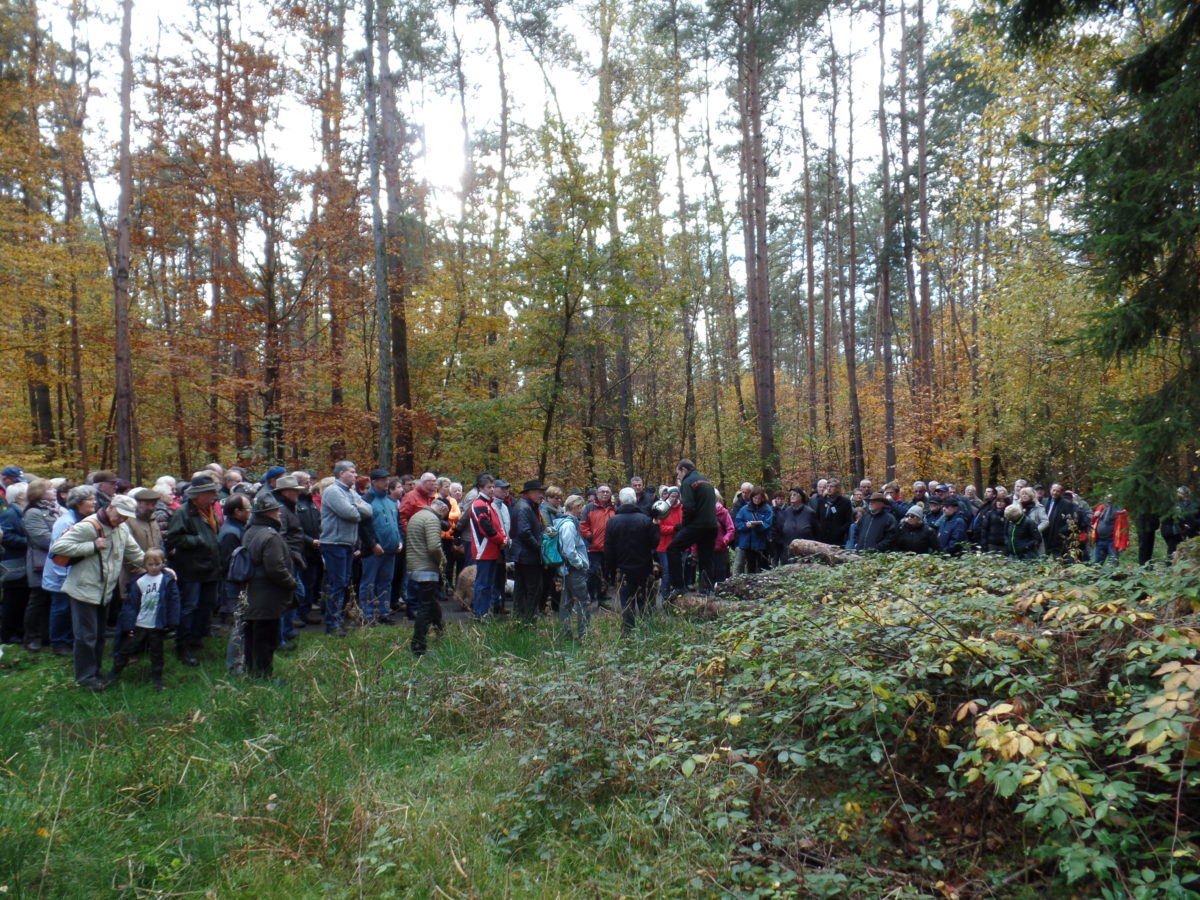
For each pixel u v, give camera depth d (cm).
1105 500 753
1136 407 752
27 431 2008
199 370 1628
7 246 1520
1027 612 471
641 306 1469
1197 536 451
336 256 1666
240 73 1523
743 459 2025
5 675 653
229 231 1598
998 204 1620
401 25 2292
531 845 403
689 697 515
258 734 541
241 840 398
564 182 1419
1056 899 324
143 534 722
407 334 1980
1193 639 326
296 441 1744
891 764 406
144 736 520
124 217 1344
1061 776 292
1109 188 731
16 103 1565
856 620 489
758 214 1872
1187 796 341
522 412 1536
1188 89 669
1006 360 1891
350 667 666
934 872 351
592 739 468
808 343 2766
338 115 1606
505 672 594
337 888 364
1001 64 1397
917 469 2364
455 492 1080
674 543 908
